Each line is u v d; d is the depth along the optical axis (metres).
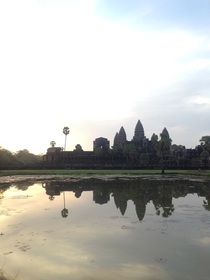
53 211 31.86
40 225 25.59
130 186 55.84
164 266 16.42
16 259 17.78
